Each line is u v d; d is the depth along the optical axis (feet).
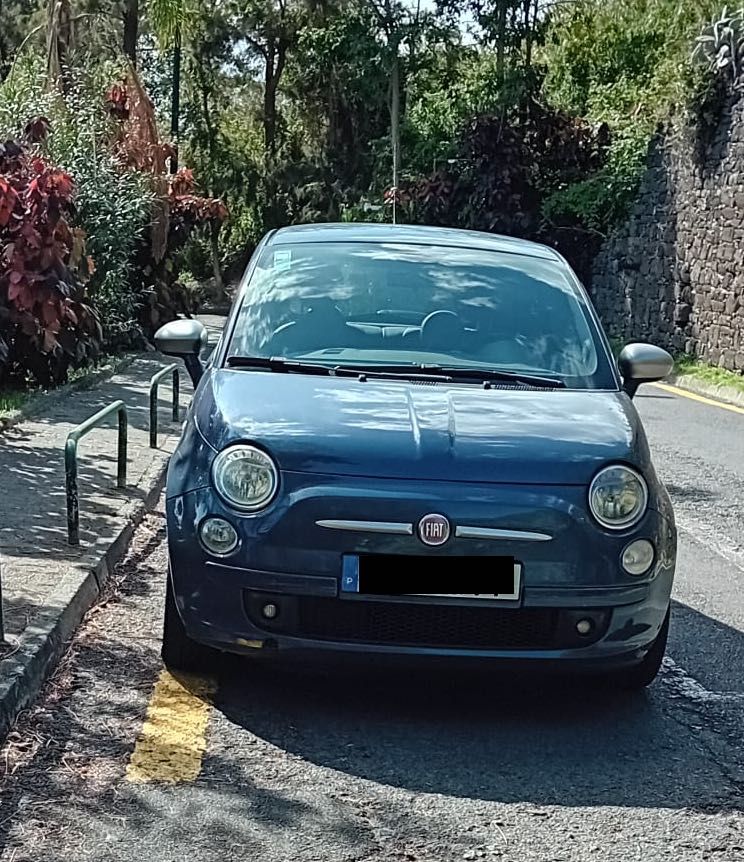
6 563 20.90
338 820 13.16
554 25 115.34
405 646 15.29
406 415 16.62
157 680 17.07
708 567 25.43
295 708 16.37
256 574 15.31
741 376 67.46
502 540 15.25
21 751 14.48
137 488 28.17
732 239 71.05
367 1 119.24
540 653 15.42
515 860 12.45
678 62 81.82
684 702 17.38
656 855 12.69
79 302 45.70
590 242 100.42
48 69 60.64
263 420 16.30
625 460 16.20
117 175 64.03
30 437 34.35
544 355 19.33
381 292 20.15
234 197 158.10
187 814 13.14
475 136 102.73
